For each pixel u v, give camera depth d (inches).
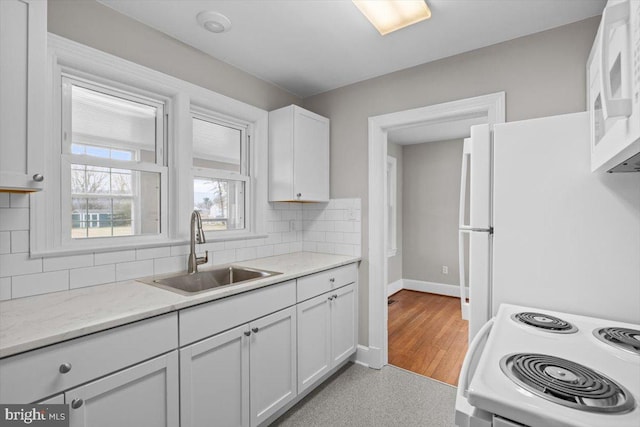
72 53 61.1
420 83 94.0
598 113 40.7
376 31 77.5
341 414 77.7
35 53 48.2
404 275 196.2
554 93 74.5
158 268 75.5
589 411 23.6
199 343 56.2
